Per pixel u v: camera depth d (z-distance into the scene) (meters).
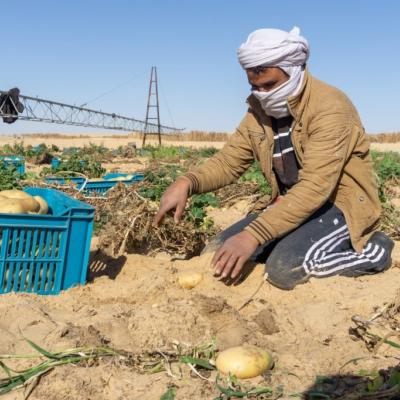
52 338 1.23
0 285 1.52
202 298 1.38
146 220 2.06
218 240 1.83
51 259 1.56
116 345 1.22
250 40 1.62
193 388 1.05
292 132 1.69
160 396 1.03
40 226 1.53
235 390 1.06
